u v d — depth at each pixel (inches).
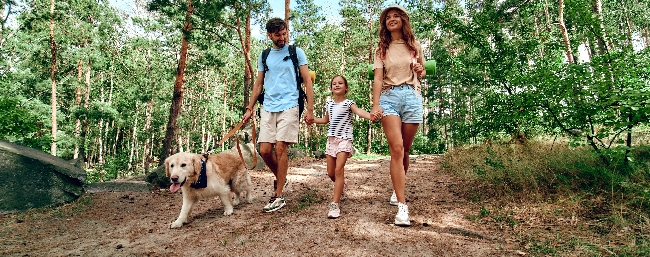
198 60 820.6
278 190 161.6
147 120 1350.9
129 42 1038.4
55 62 789.9
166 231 140.8
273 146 169.5
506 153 229.5
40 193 191.8
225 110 1208.8
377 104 135.4
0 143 209.2
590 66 164.4
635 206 124.1
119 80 1294.3
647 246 94.2
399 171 131.3
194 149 1733.5
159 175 249.3
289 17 577.6
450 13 313.6
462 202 157.1
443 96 971.3
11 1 721.0
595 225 114.0
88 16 866.8
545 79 166.4
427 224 126.7
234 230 131.8
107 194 212.7
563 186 149.3
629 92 143.9
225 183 164.7
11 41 746.8
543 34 283.6
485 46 286.5
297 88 162.7
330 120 157.5
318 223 131.6
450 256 97.9
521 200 147.3
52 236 141.4
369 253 100.7
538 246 101.3
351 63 1172.5
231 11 588.1
